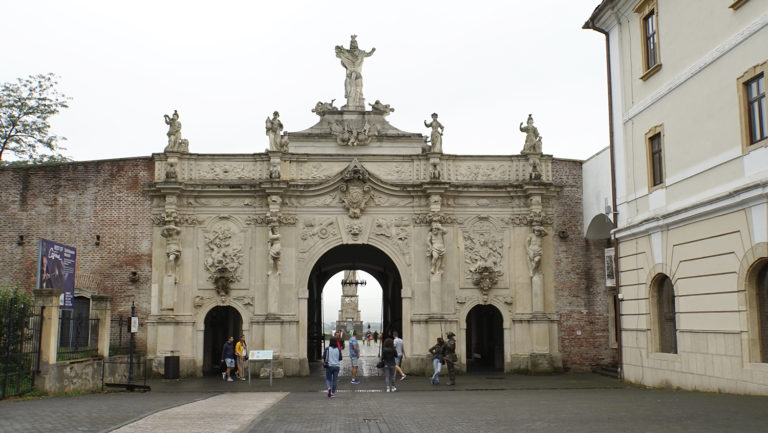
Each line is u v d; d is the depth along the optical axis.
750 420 13.93
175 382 30.50
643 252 25.77
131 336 27.00
